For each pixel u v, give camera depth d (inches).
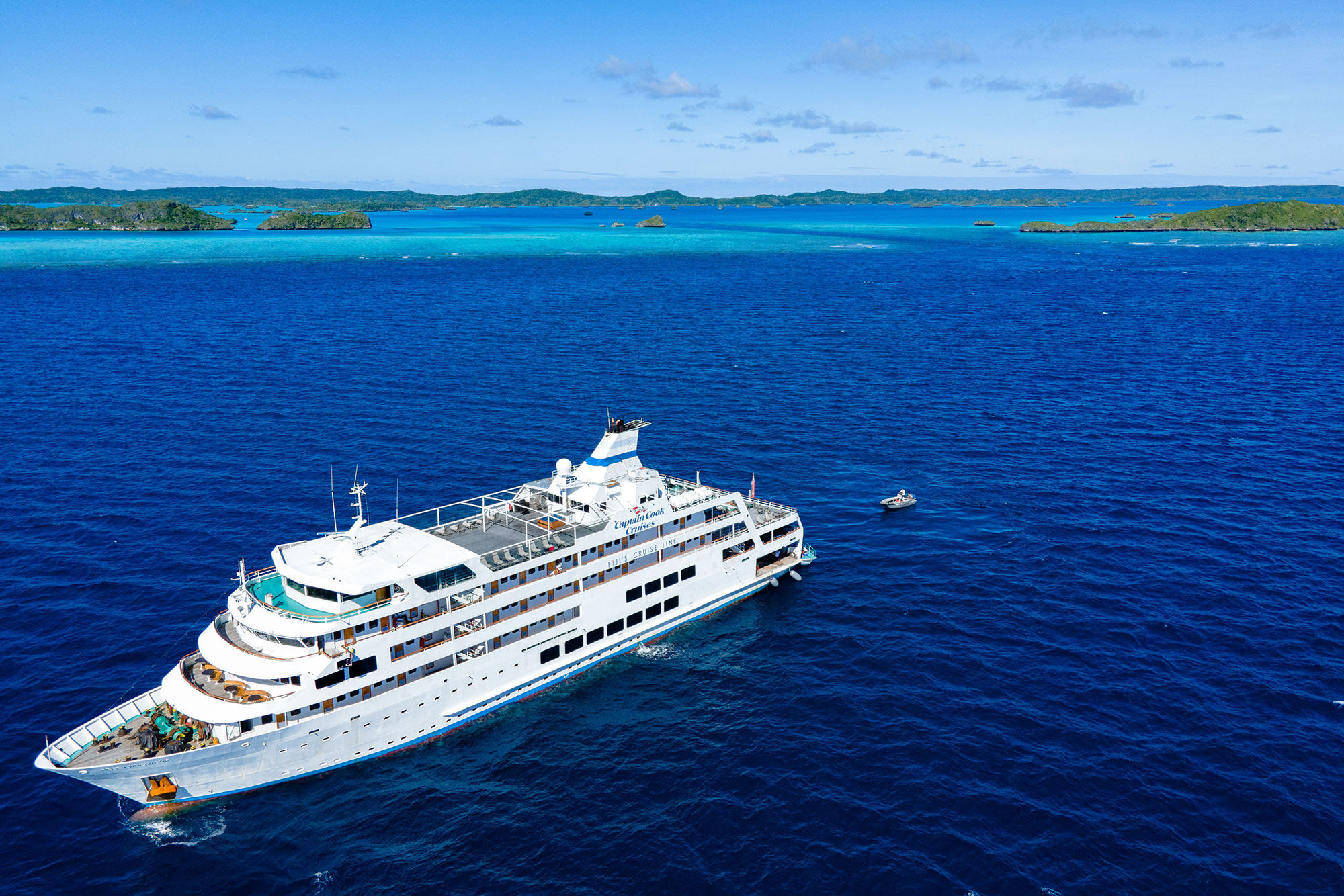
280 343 6240.2
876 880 1628.9
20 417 4296.3
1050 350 6358.3
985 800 1828.2
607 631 2372.0
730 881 1637.6
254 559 2837.1
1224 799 1817.2
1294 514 3257.9
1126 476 3698.3
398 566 2015.3
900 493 3420.3
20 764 1914.4
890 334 6968.5
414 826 1790.1
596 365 5689.0
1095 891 1592.0
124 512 3186.5
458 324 7135.8
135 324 6835.6
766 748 2022.6
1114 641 2421.3
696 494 2687.0
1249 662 2309.3
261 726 1827.0
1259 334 6889.8
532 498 2508.6
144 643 2352.4
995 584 2763.3
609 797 1872.5
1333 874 1620.3
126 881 1637.6
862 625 2554.1
